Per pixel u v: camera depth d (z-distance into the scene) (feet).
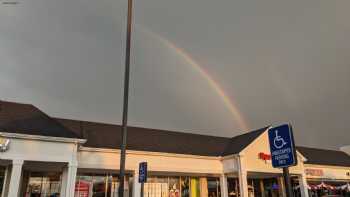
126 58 37.88
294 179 95.71
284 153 19.27
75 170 57.93
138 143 79.15
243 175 76.69
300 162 88.99
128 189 75.56
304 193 86.17
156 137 88.07
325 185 105.81
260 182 101.09
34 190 66.90
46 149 56.39
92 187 72.02
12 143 53.78
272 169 82.12
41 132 57.31
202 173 81.56
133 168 71.26
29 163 58.18
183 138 93.91
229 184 92.07
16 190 51.34
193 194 84.89
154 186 79.97
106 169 68.90
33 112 63.87
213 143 95.91
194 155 79.77
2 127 54.49
